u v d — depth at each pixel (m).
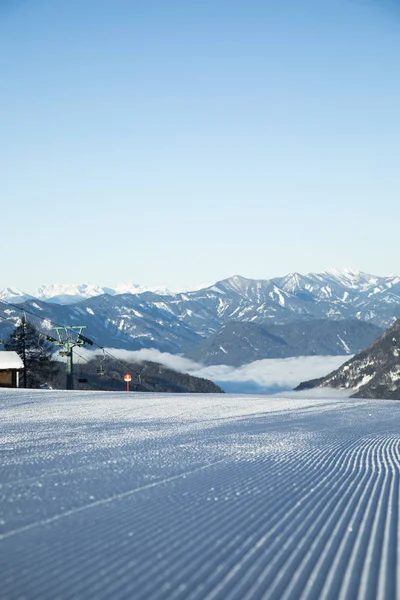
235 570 5.47
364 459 13.68
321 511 7.89
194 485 9.48
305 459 13.30
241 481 9.98
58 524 6.86
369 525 7.19
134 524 6.92
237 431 20.88
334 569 5.57
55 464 11.68
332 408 38.66
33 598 4.74
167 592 4.91
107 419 25.39
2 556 5.72
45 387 83.75
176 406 36.06
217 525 6.98
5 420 24.12
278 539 6.48
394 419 30.42
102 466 11.44
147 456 13.18
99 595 4.81
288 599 4.86
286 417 29.66
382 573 5.50
